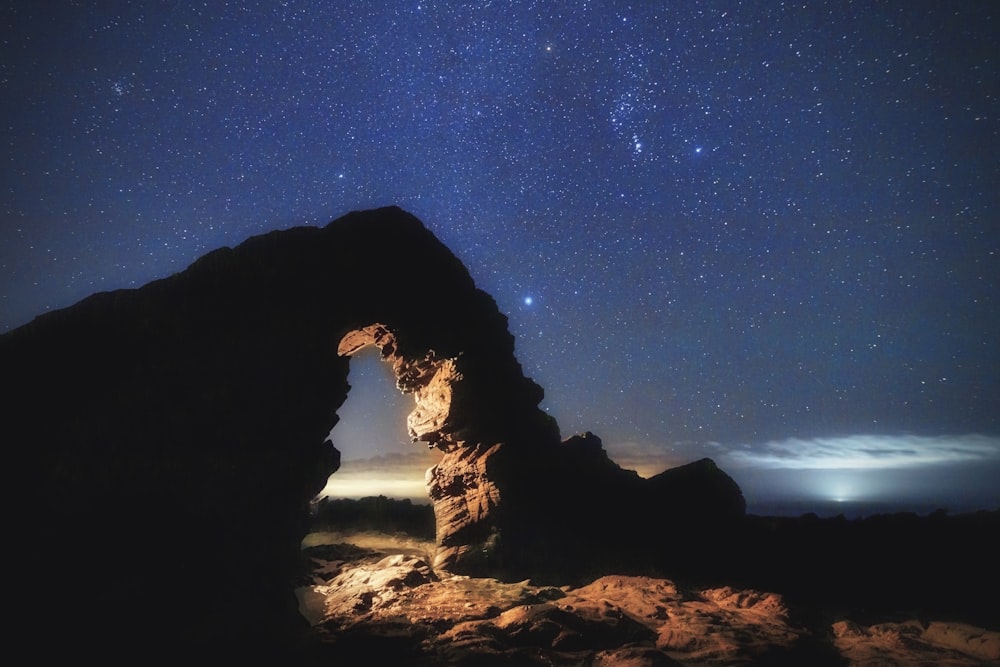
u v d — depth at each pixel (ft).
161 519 31.65
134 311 33.96
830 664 36.94
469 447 56.95
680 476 65.31
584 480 62.64
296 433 37.27
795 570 55.16
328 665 33.86
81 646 27.55
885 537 56.44
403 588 48.11
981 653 37.27
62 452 30.07
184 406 33.50
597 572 56.44
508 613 39.81
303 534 39.91
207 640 30.76
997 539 53.21
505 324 59.16
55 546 28.53
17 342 31.17
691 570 56.70
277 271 38.55
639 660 34.42
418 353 52.24
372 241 44.55
